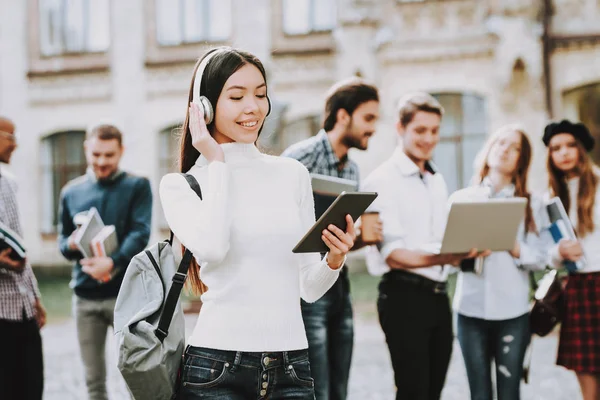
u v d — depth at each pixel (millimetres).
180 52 22953
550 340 10617
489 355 5262
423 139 5188
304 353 3168
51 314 14562
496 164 5445
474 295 5199
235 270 3076
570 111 20250
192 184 3166
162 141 23219
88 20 23547
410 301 5039
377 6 21188
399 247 5008
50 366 9508
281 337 3072
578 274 5445
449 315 5168
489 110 20531
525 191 5473
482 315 5164
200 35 22812
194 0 22766
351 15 21281
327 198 4898
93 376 6004
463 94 20797
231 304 3061
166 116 23094
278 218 3146
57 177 23906
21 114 23938
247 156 3230
